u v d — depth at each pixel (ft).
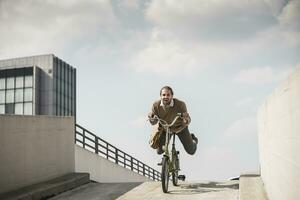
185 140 22.59
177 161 22.86
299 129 9.76
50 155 26.35
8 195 20.80
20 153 23.03
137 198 21.24
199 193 21.56
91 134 42.01
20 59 171.53
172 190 22.77
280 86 12.82
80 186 26.86
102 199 22.09
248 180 22.67
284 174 12.51
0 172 21.17
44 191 22.54
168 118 21.25
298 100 9.76
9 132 22.09
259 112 22.48
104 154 45.62
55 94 171.12
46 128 26.03
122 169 50.24
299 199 10.06
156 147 21.84
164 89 20.59
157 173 70.74
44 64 170.09
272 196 16.17
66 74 185.47
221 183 24.85
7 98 169.48
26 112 165.37
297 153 10.14
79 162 37.40
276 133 14.28
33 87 165.48
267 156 18.08
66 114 182.60
